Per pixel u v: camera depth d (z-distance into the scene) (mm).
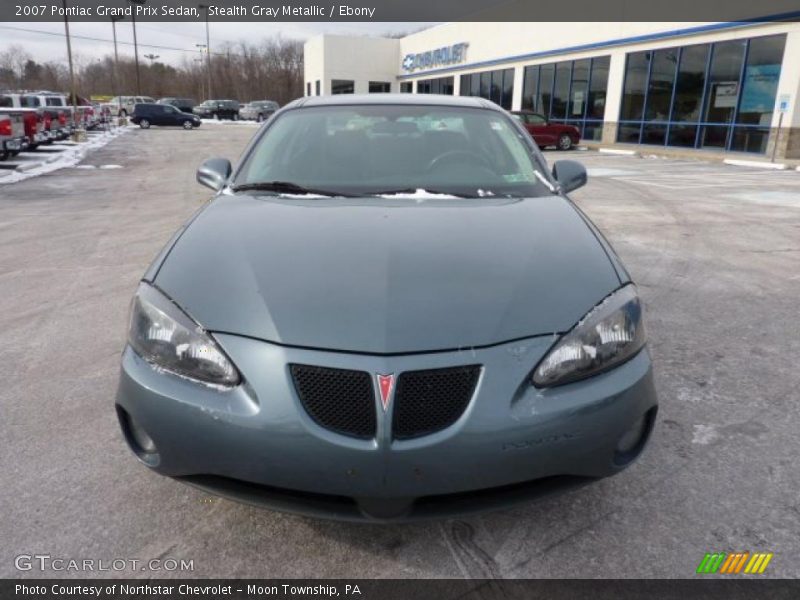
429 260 2164
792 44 16094
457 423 1812
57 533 2207
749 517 2314
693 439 2840
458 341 1858
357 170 3119
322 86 39906
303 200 2824
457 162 3191
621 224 7949
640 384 2014
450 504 1887
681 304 4762
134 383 1996
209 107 49969
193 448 1906
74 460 2645
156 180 12953
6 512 2309
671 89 20172
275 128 3473
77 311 4570
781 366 3650
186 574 2035
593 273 2188
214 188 3264
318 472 1818
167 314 2021
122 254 6320
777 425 2975
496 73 30109
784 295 5000
